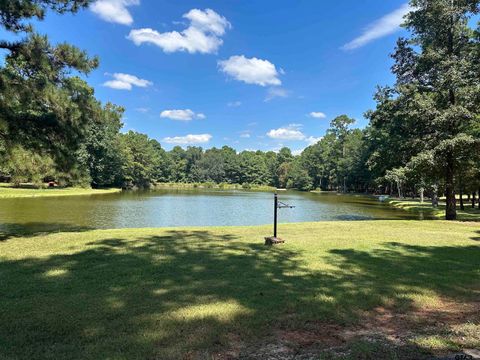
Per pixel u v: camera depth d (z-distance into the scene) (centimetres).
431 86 1994
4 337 370
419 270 676
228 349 349
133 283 568
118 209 2788
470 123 1969
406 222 1620
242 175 12450
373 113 2217
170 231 1216
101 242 962
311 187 9806
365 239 1045
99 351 340
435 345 357
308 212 3000
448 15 1838
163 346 352
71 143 1234
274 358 331
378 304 487
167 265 693
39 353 337
